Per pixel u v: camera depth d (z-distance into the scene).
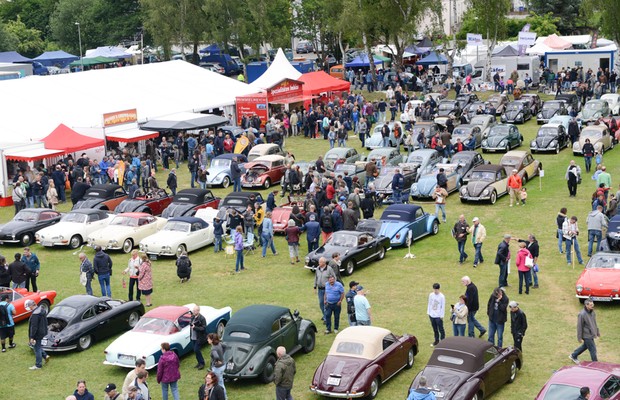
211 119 52.91
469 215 35.94
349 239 29.94
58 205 42.22
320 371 19.30
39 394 20.86
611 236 27.86
